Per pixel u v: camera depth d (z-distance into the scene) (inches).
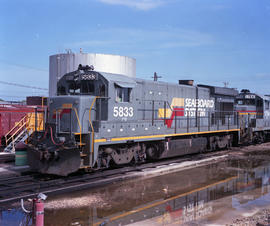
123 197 301.6
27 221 232.4
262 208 277.6
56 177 378.3
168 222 237.6
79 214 251.1
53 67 1301.7
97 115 394.9
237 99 829.8
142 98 465.7
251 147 762.8
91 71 397.4
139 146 449.7
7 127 665.6
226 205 283.7
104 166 399.5
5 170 428.1
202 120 614.9
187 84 617.9
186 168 464.8
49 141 382.9
